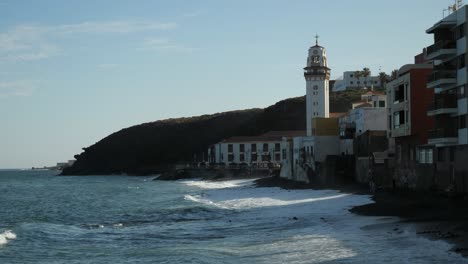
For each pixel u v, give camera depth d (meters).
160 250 37.94
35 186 178.25
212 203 79.25
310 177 104.56
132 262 33.97
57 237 46.62
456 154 55.50
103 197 110.19
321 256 31.83
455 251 29.19
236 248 37.19
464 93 54.97
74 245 42.34
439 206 49.88
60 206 88.25
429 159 62.09
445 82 56.66
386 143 82.62
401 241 33.91
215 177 182.00
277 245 37.09
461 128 55.19
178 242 41.84
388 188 72.94
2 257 37.44
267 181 131.00
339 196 74.12
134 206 82.50
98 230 50.81
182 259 33.91
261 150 196.00
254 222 51.62
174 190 130.62
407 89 68.44
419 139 66.81
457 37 56.88
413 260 28.11
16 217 70.00
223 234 44.91
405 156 71.12
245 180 159.12
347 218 48.38
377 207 54.53
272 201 76.00
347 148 100.06
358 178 86.06
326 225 44.94
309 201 70.62
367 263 28.62
